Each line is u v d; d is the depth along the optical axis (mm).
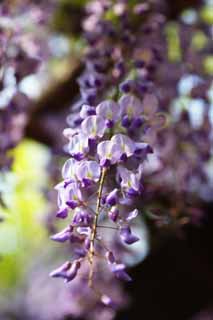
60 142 1073
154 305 1151
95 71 784
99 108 676
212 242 1169
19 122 867
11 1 903
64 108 1123
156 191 875
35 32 969
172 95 892
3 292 1418
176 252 1172
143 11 851
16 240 1396
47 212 1001
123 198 661
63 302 1063
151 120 724
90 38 824
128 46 811
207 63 1008
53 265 1304
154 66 796
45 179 1043
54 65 1117
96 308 980
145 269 1163
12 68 852
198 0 1046
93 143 654
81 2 1060
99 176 645
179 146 880
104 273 949
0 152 845
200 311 1163
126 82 735
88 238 647
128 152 653
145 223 1068
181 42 964
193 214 880
